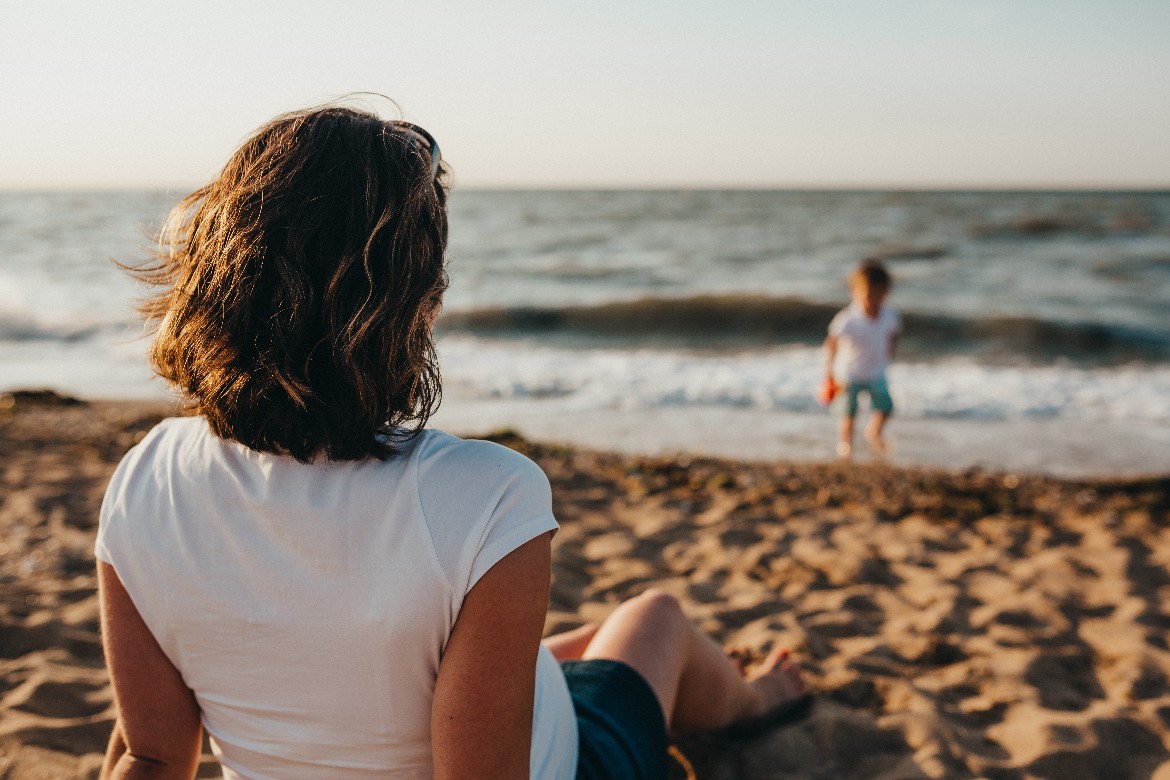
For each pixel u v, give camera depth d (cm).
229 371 98
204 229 101
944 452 720
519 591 100
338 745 108
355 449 100
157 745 115
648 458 645
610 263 2612
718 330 1628
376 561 100
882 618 354
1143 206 4959
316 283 96
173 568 106
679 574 402
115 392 974
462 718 101
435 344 107
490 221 4169
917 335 1466
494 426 802
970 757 255
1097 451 722
